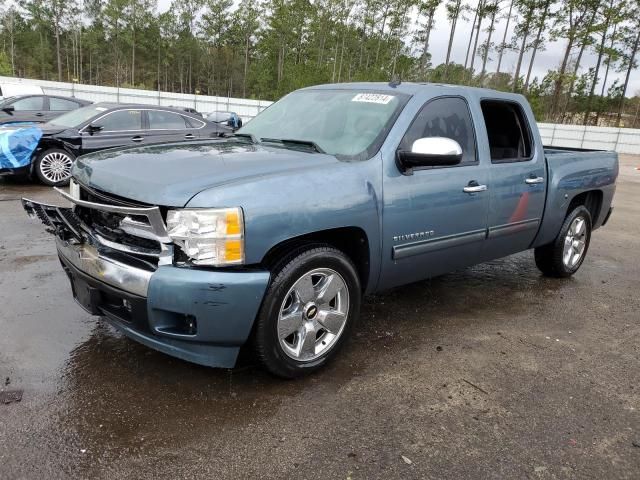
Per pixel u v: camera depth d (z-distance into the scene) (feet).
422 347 12.28
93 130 30.45
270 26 193.06
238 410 9.32
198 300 8.72
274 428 8.87
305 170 10.04
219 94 248.52
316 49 186.70
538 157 15.30
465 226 13.00
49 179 29.78
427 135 12.17
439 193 12.08
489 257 14.46
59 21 228.02
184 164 10.00
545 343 12.91
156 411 9.16
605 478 8.11
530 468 8.23
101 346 11.35
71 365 10.53
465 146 13.14
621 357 12.34
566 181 16.12
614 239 25.58
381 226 10.98
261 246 9.06
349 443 8.59
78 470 7.68
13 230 20.22
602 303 16.08
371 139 11.44
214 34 236.84
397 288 16.40
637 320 14.80
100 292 9.80
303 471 7.89
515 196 14.35
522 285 17.43
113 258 9.33
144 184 9.12
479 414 9.62
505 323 14.05
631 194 42.52
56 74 252.01
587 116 153.69
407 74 153.58
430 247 12.25
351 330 11.11
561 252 17.33
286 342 10.25
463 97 13.41
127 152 11.19
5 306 13.12
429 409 9.69
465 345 12.51
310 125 12.75
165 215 8.84
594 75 144.36
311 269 9.96
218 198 8.71
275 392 9.96
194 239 8.66
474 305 15.29
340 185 10.21
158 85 237.25
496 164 13.87
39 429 8.51
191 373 10.44
